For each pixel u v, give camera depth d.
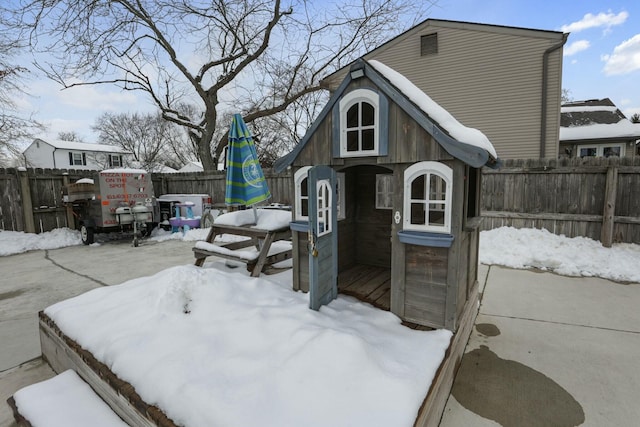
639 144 15.18
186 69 10.77
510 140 9.27
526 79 8.91
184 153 30.02
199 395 1.61
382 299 2.82
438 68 9.90
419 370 1.82
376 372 1.71
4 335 3.28
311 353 1.84
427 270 2.41
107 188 6.96
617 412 2.09
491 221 6.44
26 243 7.05
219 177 9.48
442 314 2.37
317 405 1.53
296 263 3.11
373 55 10.72
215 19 10.15
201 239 7.73
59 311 2.70
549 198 5.93
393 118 2.44
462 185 2.24
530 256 5.39
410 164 2.41
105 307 2.68
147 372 1.84
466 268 2.77
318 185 2.53
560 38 8.44
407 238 2.40
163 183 10.47
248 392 1.63
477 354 2.80
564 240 5.70
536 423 2.01
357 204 3.85
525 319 3.43
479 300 3.87
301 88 12.21
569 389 2.33
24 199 7.59
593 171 5.54
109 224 7.00
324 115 2.76
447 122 2.38
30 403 2.01
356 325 2.34
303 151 2.97
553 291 4.16
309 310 2.51
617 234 5.44
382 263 3.77
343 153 2.66
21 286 4.64
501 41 9.06
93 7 8.42
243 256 3.65
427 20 9.83
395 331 2.34
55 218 8.14
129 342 2.13
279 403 1.56
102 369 2.00
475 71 9.45
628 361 2.65
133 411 1.76
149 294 2.71
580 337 3.04
